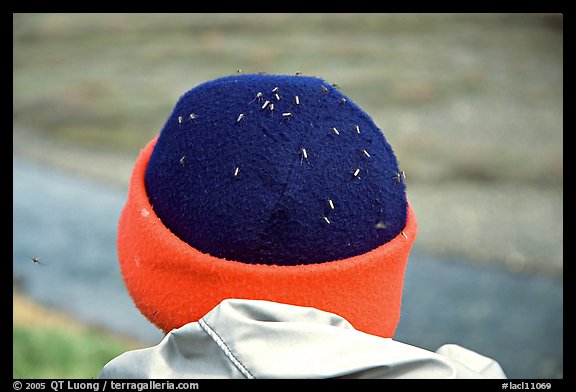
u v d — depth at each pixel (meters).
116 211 20.23
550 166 24.98
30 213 19.38
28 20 59.44
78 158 26.92
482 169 24.78
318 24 56.62
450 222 19.73
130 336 11.12
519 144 28.19
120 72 44.22
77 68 45.31
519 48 48.44
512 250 17.59
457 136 29.69
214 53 48.44
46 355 7.54
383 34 53.56
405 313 13.52
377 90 38.22
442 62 45.06
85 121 32.69
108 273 14.69
